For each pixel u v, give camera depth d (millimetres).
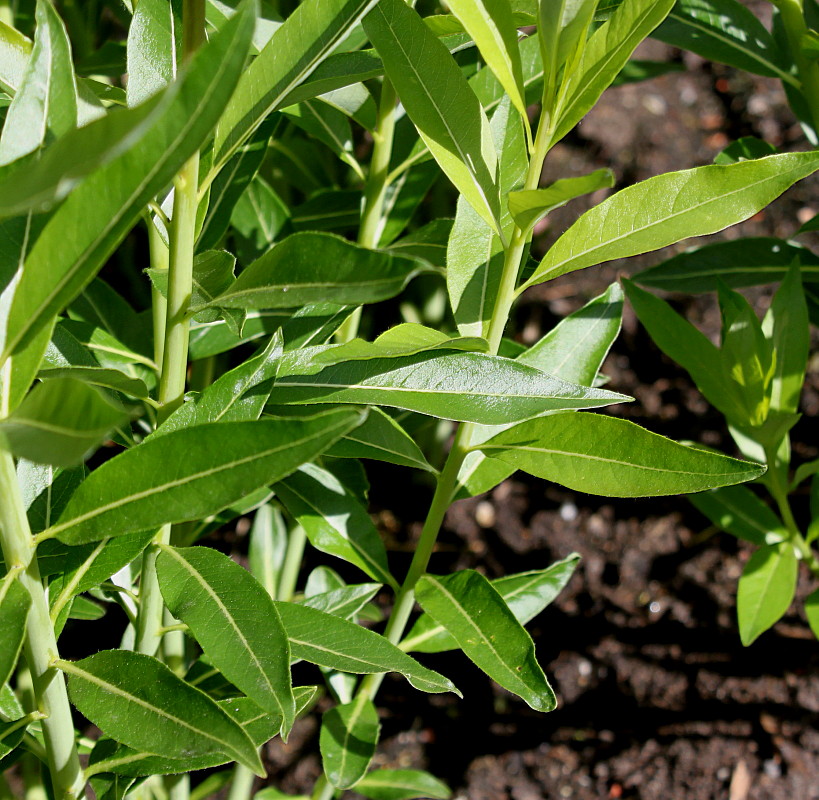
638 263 1134
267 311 652
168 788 666
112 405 455
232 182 617
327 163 787
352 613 616
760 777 827
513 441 571
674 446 548
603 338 614
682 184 545
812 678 866
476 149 552
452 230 585
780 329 657
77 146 431
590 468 560
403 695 912
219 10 593
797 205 1131
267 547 724
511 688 560
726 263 691
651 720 873
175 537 623
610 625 935
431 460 959
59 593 541
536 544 998
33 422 464
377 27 543
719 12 669
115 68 689
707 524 987
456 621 576
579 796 846
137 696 521
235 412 540
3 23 532
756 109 1226
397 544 1003
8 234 497
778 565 682
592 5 525
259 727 554
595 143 1211
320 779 695
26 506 543
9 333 486
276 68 532
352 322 663
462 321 583
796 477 681
